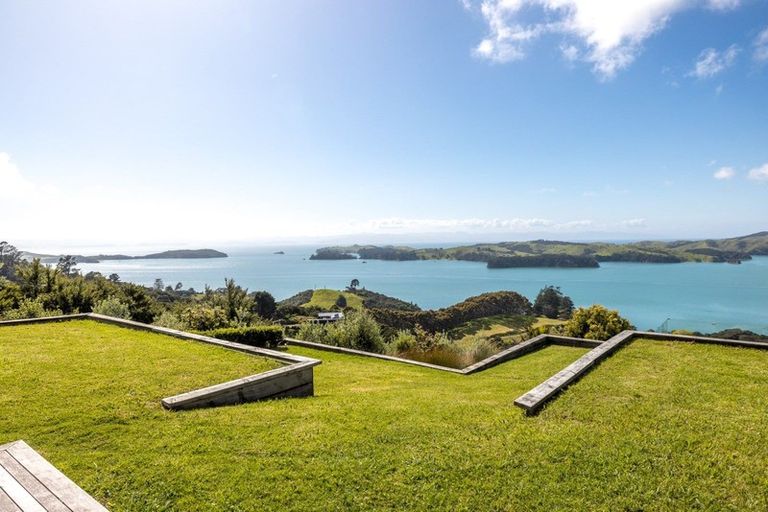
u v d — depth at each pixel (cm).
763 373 611
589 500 287
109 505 265
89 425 388
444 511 274
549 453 352
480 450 359
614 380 574
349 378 739
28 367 572
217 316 1355
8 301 1420
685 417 434
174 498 277
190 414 427
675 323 6588
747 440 379
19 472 265
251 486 294
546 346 1089
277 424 414
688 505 283
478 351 1166
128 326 917
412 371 841
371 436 388
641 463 335
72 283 1738
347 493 290
